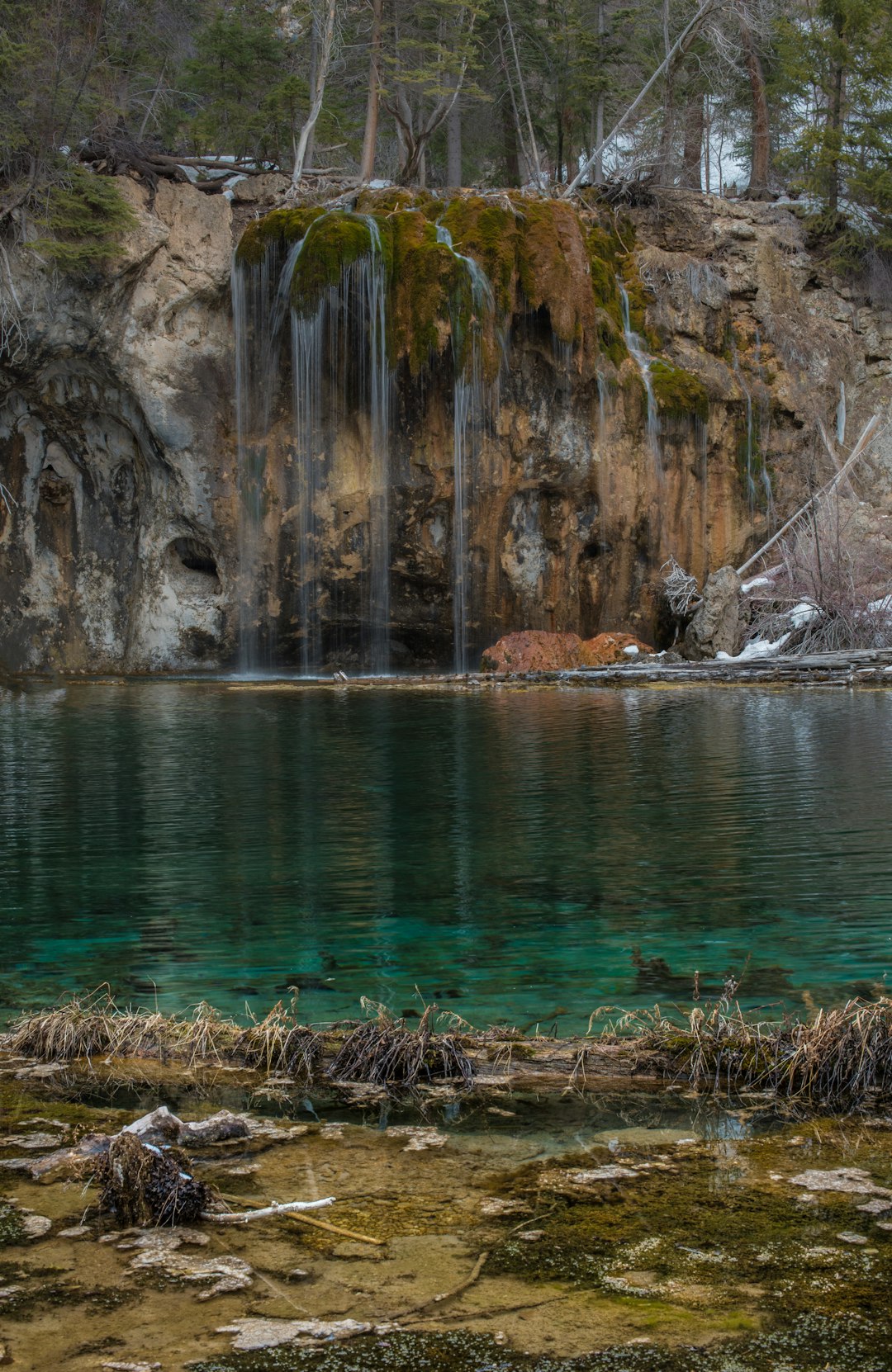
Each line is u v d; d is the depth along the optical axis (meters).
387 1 30.84
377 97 31.34
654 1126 4.46
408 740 14.33
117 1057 5.27
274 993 6.13
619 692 19.94
